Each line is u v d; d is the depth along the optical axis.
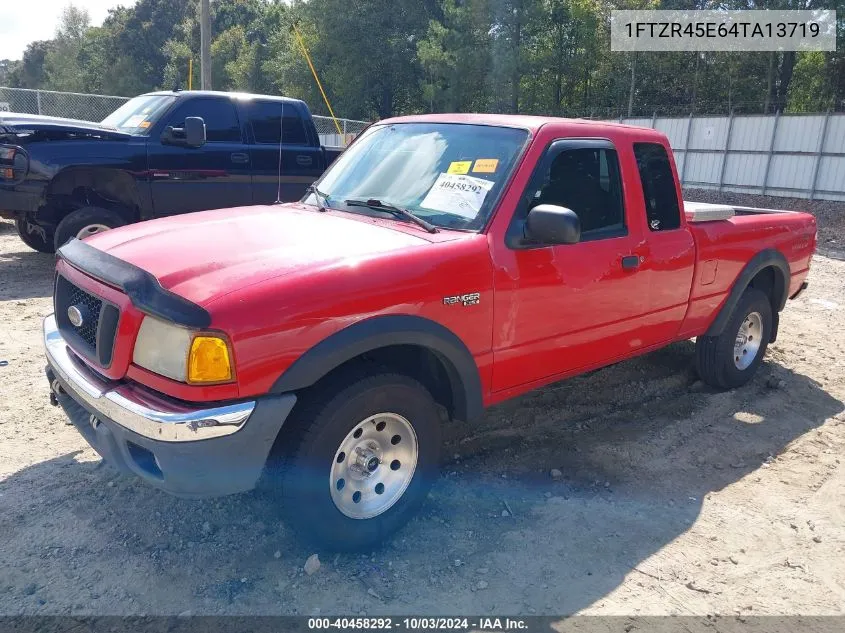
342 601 2.84
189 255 2.92
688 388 5.40
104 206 8.12
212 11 68.75
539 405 4.91
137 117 8.34
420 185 3.69
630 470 4.05
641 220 4.10
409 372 3.36
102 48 70.38
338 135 21.41
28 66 94.25
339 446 2.87
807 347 6.63
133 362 2.71
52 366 3.15
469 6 32.69
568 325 3.73
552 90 37.06
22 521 3.27
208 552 3.10
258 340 2.58
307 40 43.81
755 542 3.40
